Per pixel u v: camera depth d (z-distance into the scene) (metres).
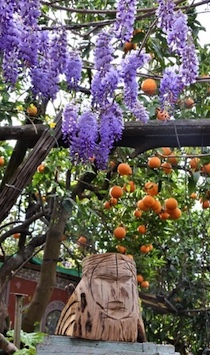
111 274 1.63
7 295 4.91
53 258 3.32
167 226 4.41
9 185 1.87
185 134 1.97
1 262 4.20
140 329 1.65
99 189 3.27
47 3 1.56
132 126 1.96
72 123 1.56
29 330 3.29
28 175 1.88
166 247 5.47
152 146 2.03
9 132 2.04
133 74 1.51
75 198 3.17
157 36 2.37
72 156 1.56
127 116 2.14
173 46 1.45
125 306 1.60
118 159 2.87
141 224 3.97
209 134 1.97
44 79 1.45
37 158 1.91
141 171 3.36
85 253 4.34
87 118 1.55
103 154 1.56
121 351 1.54
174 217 3.04
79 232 4.19
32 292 5.13
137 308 1.64
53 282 3.36
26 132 2.04
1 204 1.85
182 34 1.42
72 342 1.57
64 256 4.88
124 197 3.90
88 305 1.58
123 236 3.51
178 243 5.37
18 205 3.94
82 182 3.05
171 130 1.96
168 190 3.43
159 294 5.77
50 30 1.49
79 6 2.77
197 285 5.79
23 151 2.44
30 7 1.38
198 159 2.78
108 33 1.50
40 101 1.63
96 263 1.64
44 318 5.29
